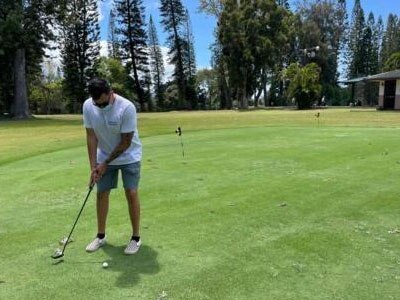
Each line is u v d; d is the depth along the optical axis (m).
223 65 56.09
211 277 3.79
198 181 7.34
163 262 4.11
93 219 5.46
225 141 12.60
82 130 19.42
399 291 3.52
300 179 7.39
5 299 3.46
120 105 4.25
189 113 40.44
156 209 5.78
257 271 3.90
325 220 5.29
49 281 3.76
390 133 14.19
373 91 70.75
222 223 5.19
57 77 68.94
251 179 7.44
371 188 6.77
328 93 64.38
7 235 4.93
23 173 8.59
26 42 31.31
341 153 10.00
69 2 34.84
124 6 58.72
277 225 5.11
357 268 3.95
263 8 49.06
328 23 66.06
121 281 3.73
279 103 65.75
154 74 68.44
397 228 5.00
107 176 4.45
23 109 33.47
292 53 63.50
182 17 61.62
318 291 3.52
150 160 9.49
